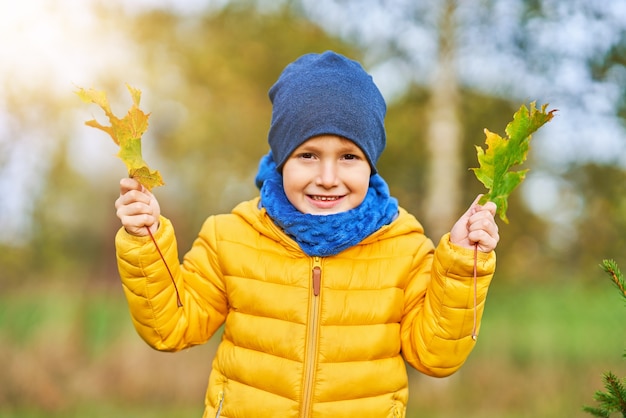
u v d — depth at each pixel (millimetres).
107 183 7625
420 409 5738
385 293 1854
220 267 1933
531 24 6133
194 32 8266
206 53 8094
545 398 5500
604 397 1598
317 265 1859
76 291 6730
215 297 1936
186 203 8711
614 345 6047
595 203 6125
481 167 1588
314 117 1822
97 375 5758
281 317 1836
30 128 6566
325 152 1838
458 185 7094
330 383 1785
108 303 6984
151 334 1803
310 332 1815
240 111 8469
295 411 1779
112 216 7602
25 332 5793
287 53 7922
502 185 1584
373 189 2004
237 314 1887
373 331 1827
